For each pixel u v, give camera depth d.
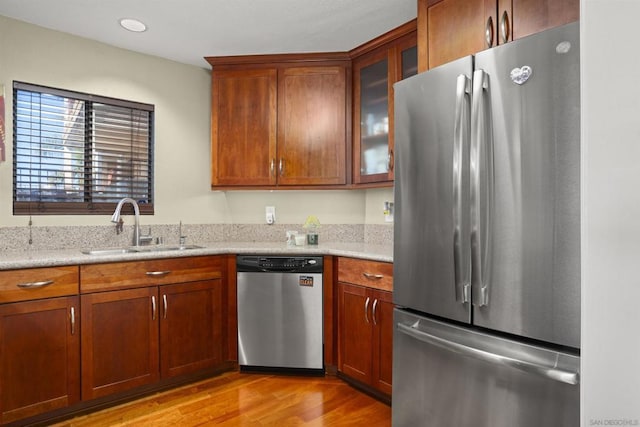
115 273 2.21
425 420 1.71
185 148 3.13
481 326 1.49
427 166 1.69
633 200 0.74
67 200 2.65
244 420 2.07
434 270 1.66
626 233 0.76
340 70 2.92
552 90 1.29
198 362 2.54
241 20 2.44
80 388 2.10
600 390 0.80
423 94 1.71
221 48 2.84
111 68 2.79
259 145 2.98
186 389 2.44
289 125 2.95
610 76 0.78
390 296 2.18
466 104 1.52
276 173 2.96
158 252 2.37
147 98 2.95
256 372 2.70
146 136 2.99
